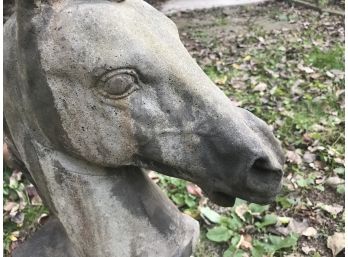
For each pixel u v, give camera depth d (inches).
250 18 238.4
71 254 51.3
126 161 40.6
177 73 37.8
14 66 39.7
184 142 39.0
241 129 38.7
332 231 93.4
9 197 105.3
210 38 212.5
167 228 47.1
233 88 155.3
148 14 39.3
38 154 42.7
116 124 38.2
